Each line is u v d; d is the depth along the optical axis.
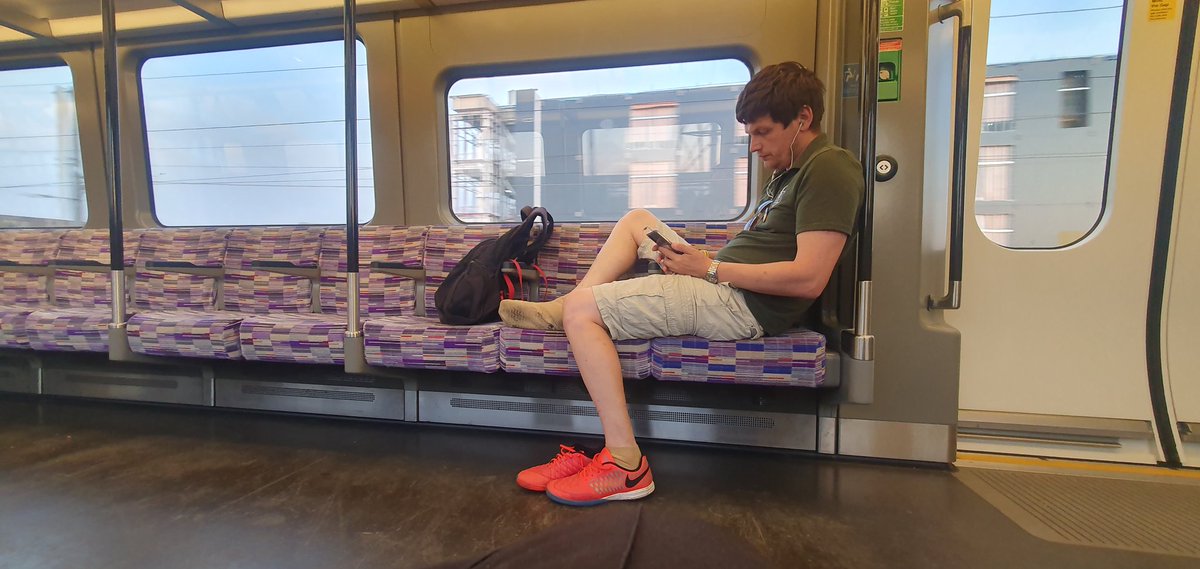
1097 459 1.77
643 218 1.69
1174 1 1.73
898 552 1.06
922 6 1.60
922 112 1.61
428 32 2.30
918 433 1.61
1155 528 1.18
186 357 1.92
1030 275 1.88
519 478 1.35
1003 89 1.89
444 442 1.73
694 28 2.12
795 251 1.44
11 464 1.52
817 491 1.38
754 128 1.47
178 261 2.43
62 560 1.01
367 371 1.71
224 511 1.22
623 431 1.31
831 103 1.90
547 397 1.82
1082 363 1.85
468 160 2.39
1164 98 1.76
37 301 2.59
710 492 1.36
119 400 2.23
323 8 2.35
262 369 2.08
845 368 1.44
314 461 1.55
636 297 1.38
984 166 1.91
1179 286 1.76
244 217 2.67
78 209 2.77
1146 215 1.79
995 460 1.66
